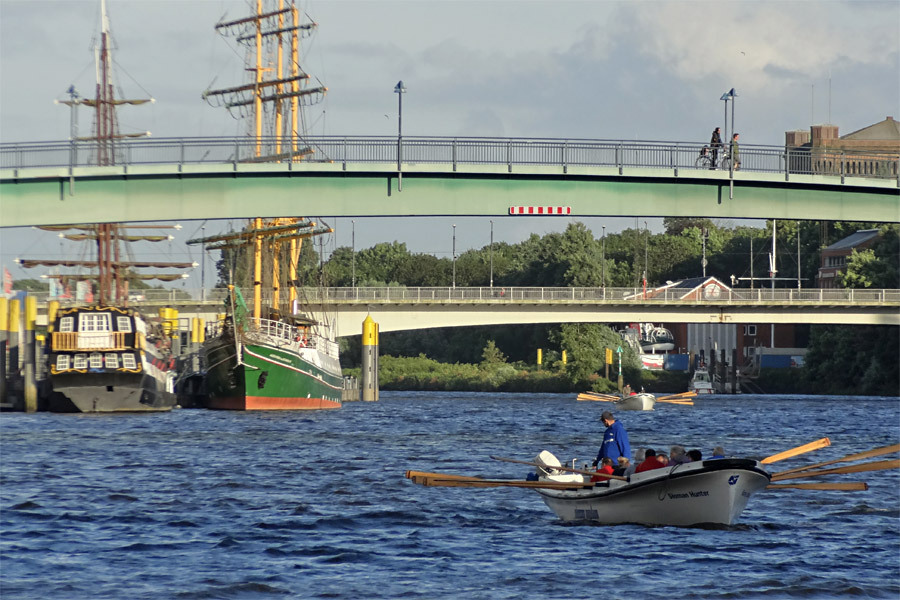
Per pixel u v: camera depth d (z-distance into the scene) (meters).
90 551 101.00
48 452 196.25
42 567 93.94
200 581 88.88
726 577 91.06
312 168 198.88
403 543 105.19
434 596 84.62
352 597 84.31
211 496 137.12
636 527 113.25
